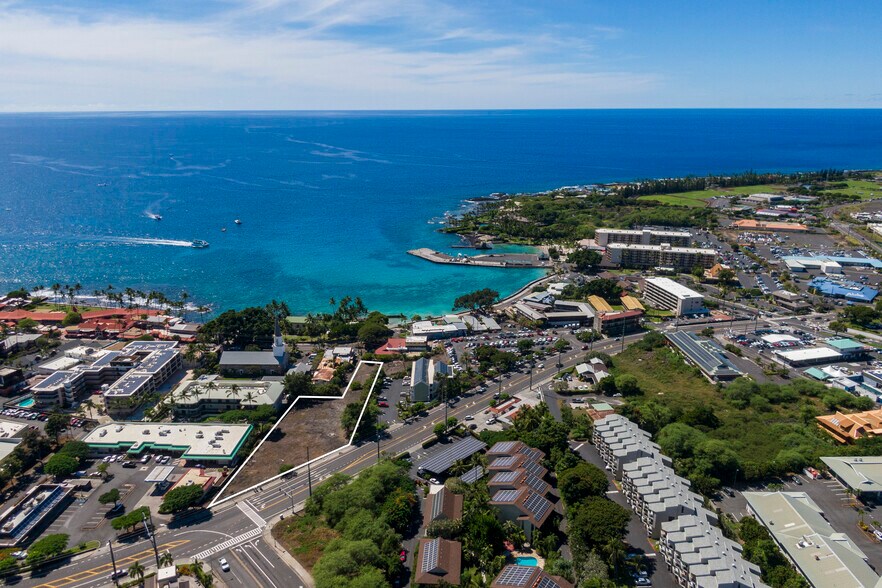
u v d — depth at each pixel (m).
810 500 190.62
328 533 179.38
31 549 168.62
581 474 192.50
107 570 166.50
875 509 191.12
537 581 152.38
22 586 160.62
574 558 164.62
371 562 161.50
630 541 176.38
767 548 162.75
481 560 166.38
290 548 173.88
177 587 156.00
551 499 196.25
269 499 198.62
